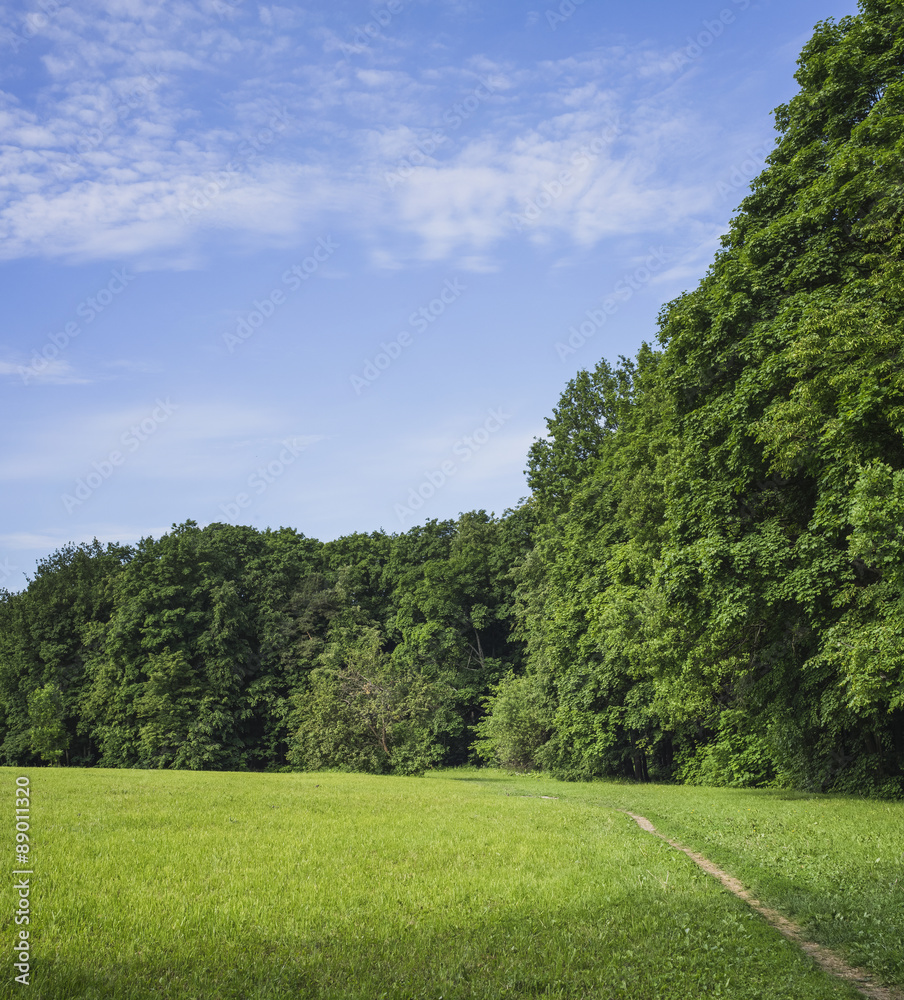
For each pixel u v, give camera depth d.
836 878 11.23
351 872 12.54
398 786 34.03
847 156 20.17
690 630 25.00
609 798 28.80
